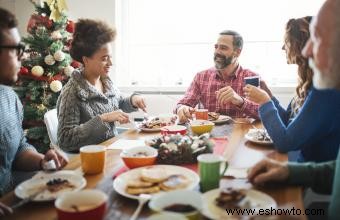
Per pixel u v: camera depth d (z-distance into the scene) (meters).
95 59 1.94
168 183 0.98
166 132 1.61
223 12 3.46
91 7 3.60
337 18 0.92
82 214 0.74
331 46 0.93
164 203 0.80
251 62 3.46
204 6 3.50
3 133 1.38
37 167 1.41
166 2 3.61
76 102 1.83
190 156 1.23
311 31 1.04
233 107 2.45
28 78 2.91
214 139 1.60
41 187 1.01
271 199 0.88
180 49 3.67
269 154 1.36
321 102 1.25
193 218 0.73
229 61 2.54
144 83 3.81
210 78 2.66
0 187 1.37
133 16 3.72
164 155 1.23
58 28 2.99
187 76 3.70
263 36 3.38
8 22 1.21
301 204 0.90
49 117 2.02
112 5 3.56
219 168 0.98
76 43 1.92
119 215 0.85
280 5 3.29
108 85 2.16
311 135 1.29
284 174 1.03
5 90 1.45
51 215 0.86
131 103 2.23
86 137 1.68
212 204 0.86
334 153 1.30
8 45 1.20
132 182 1.00
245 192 0.92
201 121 1.78
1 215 0.85
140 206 0.86
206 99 2.65
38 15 2.97
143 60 3.79
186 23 3.60
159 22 3.67
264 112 1.42
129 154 1.24
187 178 1.04
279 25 3.32
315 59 0.98
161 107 3.54
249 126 1.91
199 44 3.60
